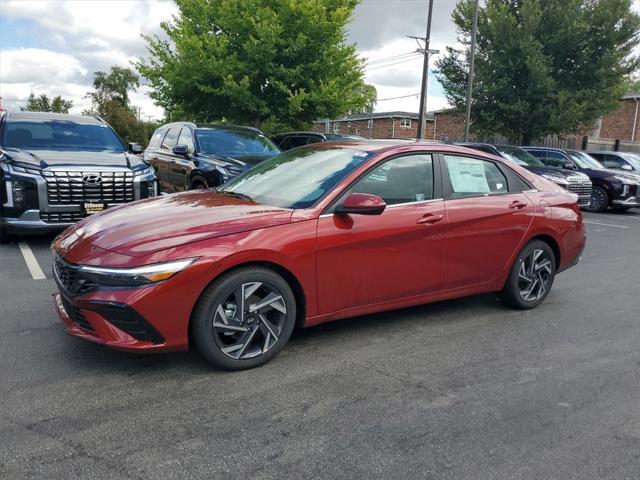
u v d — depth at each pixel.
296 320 3.89
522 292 5.18
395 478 2.56
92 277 3.24
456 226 4.48
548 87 21.45
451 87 24.03
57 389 3.29
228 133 9.73
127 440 2.78
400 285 4.25
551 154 16.23
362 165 4.09
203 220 3.57
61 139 8.05
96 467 2.55
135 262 3.19
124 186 7.27
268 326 3.66
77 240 3.59
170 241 3.31
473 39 20.45
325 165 4.29
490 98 23.05
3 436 2.77
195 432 2.88
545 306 5.45
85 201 7.02
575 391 3.54
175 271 3.23
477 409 3.25
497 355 4.10
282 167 4.63
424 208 4.31
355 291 4.01
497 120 23.62
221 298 3.42
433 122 45.69
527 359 4.05
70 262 3.38
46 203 6.81
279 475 2.55
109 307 3.19
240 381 3.49
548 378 3.72
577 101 22.14
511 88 22.67
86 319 3.32
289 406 3.19
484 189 4.83
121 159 7.65
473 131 25.19
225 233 3.44
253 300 3.60
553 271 5.38
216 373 3.57
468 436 2.95
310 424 3.01
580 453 2.82
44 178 6.77
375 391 3.43
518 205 4.94
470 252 4.63
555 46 22.11
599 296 5.92
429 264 4.38
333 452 2.75
